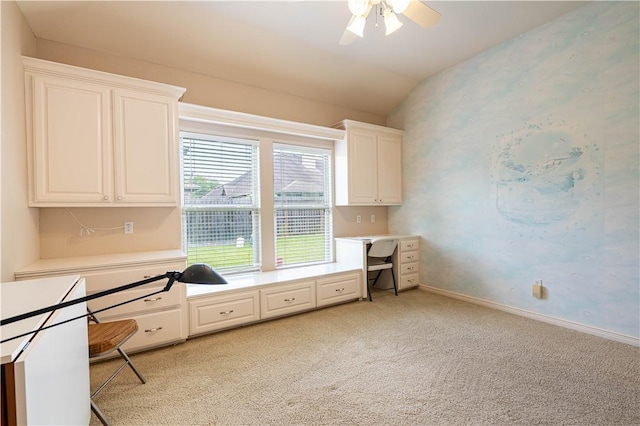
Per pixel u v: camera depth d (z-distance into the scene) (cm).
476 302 355
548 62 286
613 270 252
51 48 254
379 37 310
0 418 75
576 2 260
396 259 404
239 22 274
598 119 256
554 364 216
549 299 292
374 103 432
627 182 243
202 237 320
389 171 429
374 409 171
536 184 298
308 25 284
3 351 75
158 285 240
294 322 302
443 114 384
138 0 238
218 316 271
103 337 169
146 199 255
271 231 362
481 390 187
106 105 239
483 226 345
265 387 192
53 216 247
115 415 166
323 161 414
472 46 328
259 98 357
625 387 187
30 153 215
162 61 296
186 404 176
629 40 239
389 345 250
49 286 132
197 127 312
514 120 313
